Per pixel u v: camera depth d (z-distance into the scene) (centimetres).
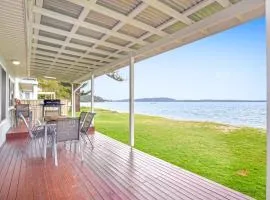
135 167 340
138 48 457
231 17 260
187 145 689
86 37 397
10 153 420
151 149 623
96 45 445
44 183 272
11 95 764
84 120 502
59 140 366
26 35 324
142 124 1210
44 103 880
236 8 253
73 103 1102
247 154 577
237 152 601
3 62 514
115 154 421
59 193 244
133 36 386
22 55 458
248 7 240
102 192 248
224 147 660
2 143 500
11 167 334
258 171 438
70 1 266
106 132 882
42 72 828
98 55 532
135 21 315
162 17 305
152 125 1170
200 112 1466
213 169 446
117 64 584
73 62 621
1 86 489
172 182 279
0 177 291
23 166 339
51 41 422
